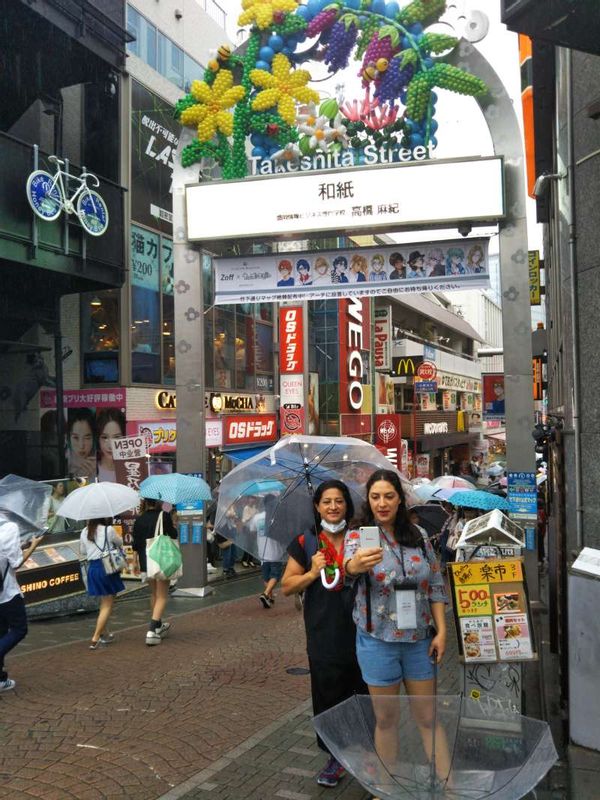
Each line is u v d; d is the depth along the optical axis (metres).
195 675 6.93
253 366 24.66
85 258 14.13
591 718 4.72
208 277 21.78
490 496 8.46
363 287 11.84
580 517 5.50
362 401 33.72
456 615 4.78
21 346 15.72
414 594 3.88
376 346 36.50
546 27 3.84
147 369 18.02
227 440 21.88
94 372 17.25
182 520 11.90
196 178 12.21
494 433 63.31
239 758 4.90
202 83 11.88
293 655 7.68
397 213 11.14
